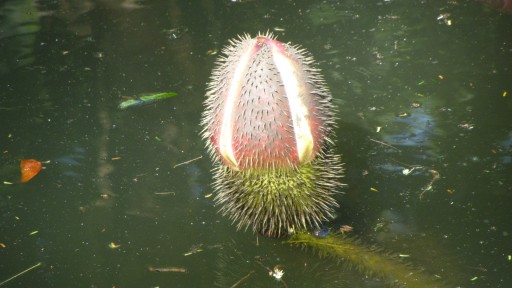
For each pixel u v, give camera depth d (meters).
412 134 1.41
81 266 1.27
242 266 1.25
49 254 1.28
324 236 1.27
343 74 1.53
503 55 1.54
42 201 1.35
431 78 1.51
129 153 1.42
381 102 1.47
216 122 1.18
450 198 1.32
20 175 1.39
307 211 1.20
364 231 1.28
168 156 1.41
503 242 1.26
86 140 1.44
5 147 1.44
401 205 1.31
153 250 1.28
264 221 1.21
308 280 1.23
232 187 1.20
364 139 1.41
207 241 1.29
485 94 1.46
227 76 1.18
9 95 1.54
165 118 1.48
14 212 1.34
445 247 1.26
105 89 1.54
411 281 1.22
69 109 1.50
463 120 1.42
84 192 1.36
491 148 1.38
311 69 1.20
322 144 1.18
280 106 1.16
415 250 1.25
